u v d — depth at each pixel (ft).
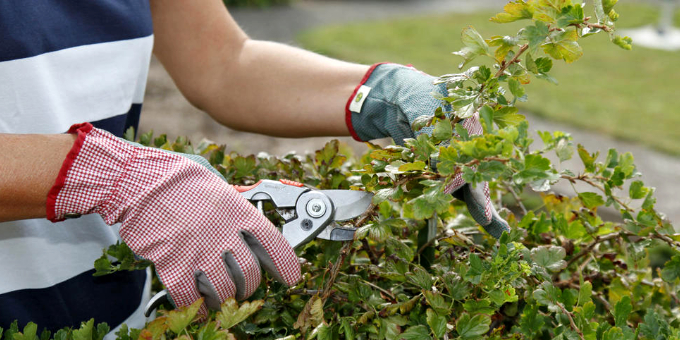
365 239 3.68
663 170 15.38
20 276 3.27
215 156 4.28
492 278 2.80
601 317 3.71
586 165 3.81
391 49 27.04
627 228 3.56
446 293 3.17
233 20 4.19
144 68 3.80
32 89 3.08
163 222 2.68
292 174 4.09
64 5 3.19
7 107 3.06
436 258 3.69
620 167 3.63
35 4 3.04
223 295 2.78
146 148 2.84
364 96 3.51
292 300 3.35
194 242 2.69
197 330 2.73
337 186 4.00
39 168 2.65
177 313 2.54
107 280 3.61
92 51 3.33
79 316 3.55
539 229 3.86
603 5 2.59
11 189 2.60
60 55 3.18
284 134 4.02
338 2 40.04
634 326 3.89
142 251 2.72
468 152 2.38
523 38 2.68
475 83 2.82
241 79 3.99
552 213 3.92
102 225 3.54
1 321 3.25
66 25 3.19
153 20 4.09
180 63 4.14
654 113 19.43
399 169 2.62
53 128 3.20
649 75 23.85
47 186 2.67
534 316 3.06
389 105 3.42
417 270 3.01
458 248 3.61
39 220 3.27
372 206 2.94
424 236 3.52
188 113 16.02
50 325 3.45
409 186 2.98
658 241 3.51
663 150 16.44
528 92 21.16
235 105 4.04
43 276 3.34
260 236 2.82
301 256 3.64
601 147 16.61
